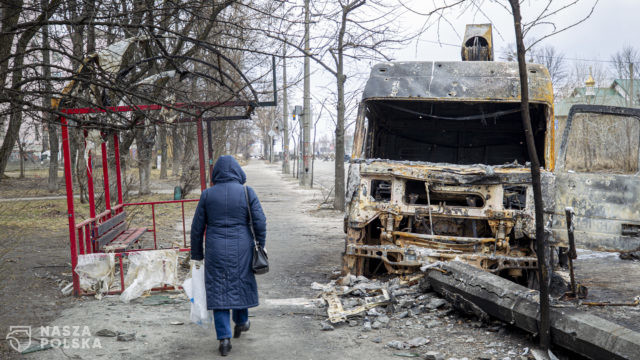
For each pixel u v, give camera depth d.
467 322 5.18
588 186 5.73
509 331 4.83
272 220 14.59
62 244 9.88
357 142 6.98
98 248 6.59
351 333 4.94
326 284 7.01
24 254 8.77
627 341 3.54
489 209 6.05
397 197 6.34
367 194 6.44
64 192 20.59
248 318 5.19
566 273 7.64
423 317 5.36
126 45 5.86
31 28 5.39
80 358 4.19
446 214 6.16
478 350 4.40
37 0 5.75
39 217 13.02
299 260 8.88
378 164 6.38
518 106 7.38
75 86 5.61
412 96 6.84
